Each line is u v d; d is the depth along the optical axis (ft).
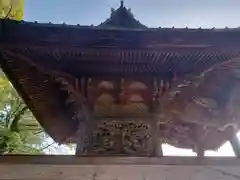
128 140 21.07
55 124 29.01
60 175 17.16
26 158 17.38
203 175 17.34
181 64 21.76
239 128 23.47
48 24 19.65
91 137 21.11
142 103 22.24
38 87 24.31
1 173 17.08
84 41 19.74
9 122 39.83
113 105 22.09
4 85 39.14
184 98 23.52
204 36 20.24
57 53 20.42
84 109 21.84
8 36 19.31
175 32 20.12
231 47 20.52
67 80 21.77
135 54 20.56
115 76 22.07
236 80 23.06
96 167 17.30
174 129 27.12
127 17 24.00
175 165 17.40
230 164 17.56
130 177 17.16
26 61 21.09
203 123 24.03
